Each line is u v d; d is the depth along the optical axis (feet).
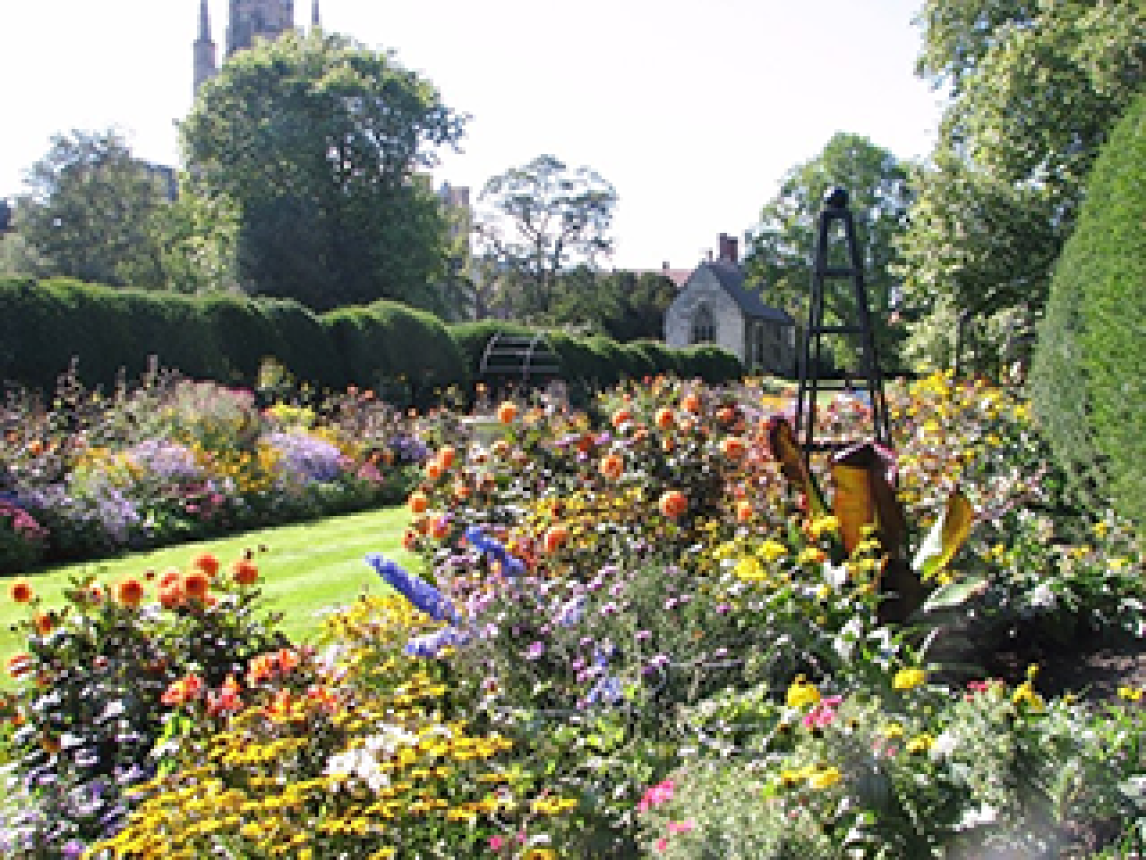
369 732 9.58
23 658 11.59
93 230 128.06
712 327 179.11
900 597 13.87
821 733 8.81
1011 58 51.80
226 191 106.83
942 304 52.31
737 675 12.20
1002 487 18.07
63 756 10.68
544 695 11.59
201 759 9.79
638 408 24.88
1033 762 8.54
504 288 153.38
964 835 8.30
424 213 113.50
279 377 48.60
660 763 10.14
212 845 8.06
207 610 12.59
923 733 9.37
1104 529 16.37
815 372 17.25
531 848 8.41
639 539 15.30
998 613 14.69
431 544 16.98
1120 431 15.72
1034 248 49.70
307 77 108.68
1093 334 16.97
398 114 111.75
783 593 12.23
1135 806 8.36
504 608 12.34
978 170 53.72
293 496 35.76
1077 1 50.85
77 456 31.86
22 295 40.24
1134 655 13.84
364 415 46.11
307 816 8.35
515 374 67.51
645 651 12.03
